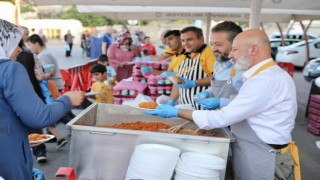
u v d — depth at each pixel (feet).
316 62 31.83
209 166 6.06
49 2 17.12
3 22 5.65
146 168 6.07
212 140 6.51
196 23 47.29
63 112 5.89
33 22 87.35
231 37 8.16
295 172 6.98
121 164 6.78
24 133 5.79
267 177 6.67
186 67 11.26
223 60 8.55
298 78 43.96
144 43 37.24
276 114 6.40
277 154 6.66
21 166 5.72
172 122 9.31
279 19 31.96
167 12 32.35
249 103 6.25
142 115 9.48
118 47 22.48
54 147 15.28
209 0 17.69
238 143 6.90
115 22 118.42
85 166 6.85
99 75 16.87
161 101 11.44
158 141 6.66
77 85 22.27
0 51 5.47
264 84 6.23
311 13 26.30
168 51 18.81
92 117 9.01
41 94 14.10
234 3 17.81
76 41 101.91
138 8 29.19
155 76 13.73
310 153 15.79
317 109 18.54
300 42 55.31
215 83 8.98
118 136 6.69
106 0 17.08
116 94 13.57
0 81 5.33
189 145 6.63
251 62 6.51
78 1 16.98
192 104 10.59
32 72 13.61
